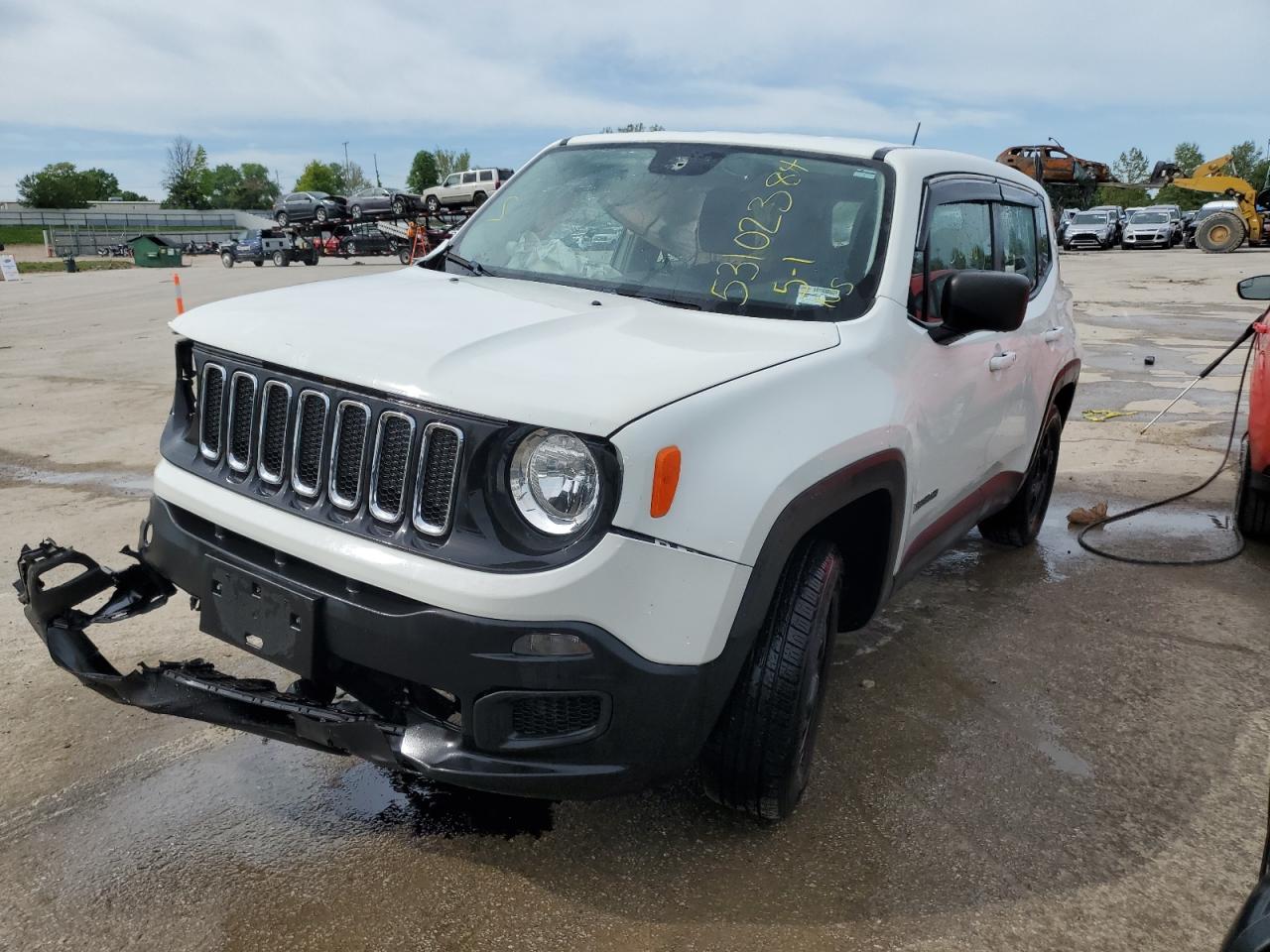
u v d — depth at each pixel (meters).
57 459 6.95
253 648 2.46
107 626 3.95
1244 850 2.80
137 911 2.39
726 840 2.74
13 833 2.66
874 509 2.94
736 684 2.54
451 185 38.28
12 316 18.97
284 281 27.52
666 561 2.14
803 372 2.55
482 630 2.10
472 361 2.26
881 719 3.45
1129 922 2.50
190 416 2.88
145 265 44.41
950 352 3.31
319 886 2.50
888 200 3.21
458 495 2.16
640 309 2.87
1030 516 5.16
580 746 2.19
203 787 2.91
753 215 3.23
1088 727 3.45
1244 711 3.59
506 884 2.54
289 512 2.41
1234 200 33.44
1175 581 4.86
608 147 3.78
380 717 2.37
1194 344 12.87
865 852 2.72
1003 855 2.73
